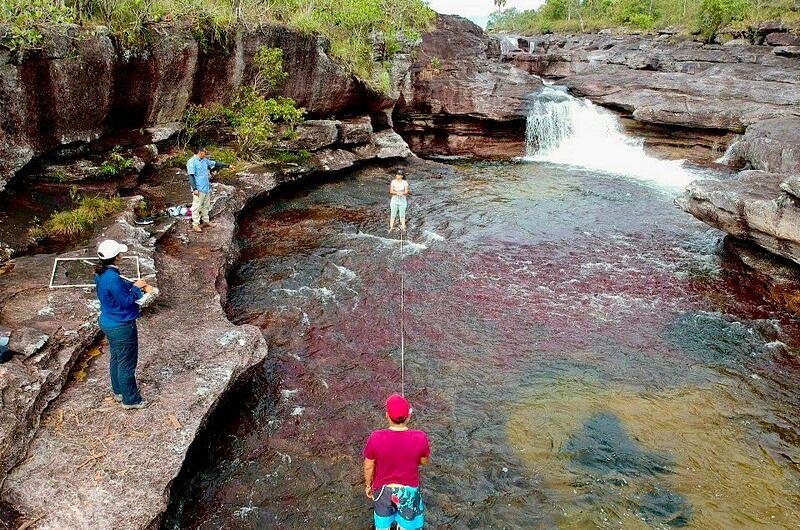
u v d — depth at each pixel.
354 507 6.11
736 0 31.83
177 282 9.38
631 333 9.91
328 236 13.84
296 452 6.88
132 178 13.30
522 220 15.60
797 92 22.88
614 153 24.58
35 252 9.48
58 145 12.28
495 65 27.31
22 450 5.37
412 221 15.22
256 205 15.73
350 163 19.75
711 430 7.50
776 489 6.50
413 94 25.02
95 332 7.23
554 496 6.34
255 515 5.96
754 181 12.73
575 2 54.59
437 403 7.93
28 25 10.87
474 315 10.39
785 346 9.52
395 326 9.92
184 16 15.26
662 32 37.59
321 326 9.80
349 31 22.25
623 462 6.89
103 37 12.64
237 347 7.56
